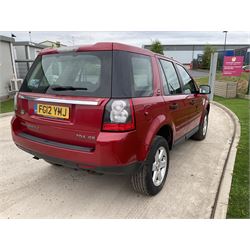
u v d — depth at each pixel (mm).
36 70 2732
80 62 2355
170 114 2990
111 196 2838
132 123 2182
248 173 3430
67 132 2371
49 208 2588
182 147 4656
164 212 2545
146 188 2688
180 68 3811
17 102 2842
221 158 4090
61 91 2396
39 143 2514
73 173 3424
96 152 2150
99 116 2143
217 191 2973
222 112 8531
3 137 5117
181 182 3199
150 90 2621
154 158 2688
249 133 5492
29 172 3439
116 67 2199
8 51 11250
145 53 2676
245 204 2670
